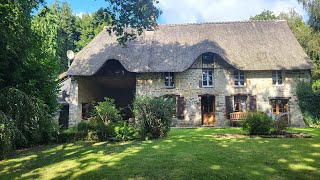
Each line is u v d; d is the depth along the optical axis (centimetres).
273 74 2400
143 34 2683
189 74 2422
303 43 3288
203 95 2395
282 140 1161
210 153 912
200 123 2369
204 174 693
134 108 1402
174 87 2412
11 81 1177
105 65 2447
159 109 1372
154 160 841
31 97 1069
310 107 2264
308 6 2416
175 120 2380
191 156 873
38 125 1066
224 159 830
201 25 2777
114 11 1066
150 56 2458
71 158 955
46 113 1114
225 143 1112
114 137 1352
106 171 752
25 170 832
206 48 2352
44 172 788
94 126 1434
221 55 2328
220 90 2397
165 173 712
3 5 950
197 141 1191
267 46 2498
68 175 743
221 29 2708
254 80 2384
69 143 1347
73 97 2431
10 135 901
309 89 2320
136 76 2430
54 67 1481
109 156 939
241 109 2405
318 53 3067
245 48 2486
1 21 972
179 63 2377
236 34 2639
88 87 2659
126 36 1141
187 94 2405
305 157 834
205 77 2439
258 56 2408
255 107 2356
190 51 2455
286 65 2323
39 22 2742
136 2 1038
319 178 650
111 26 1141
